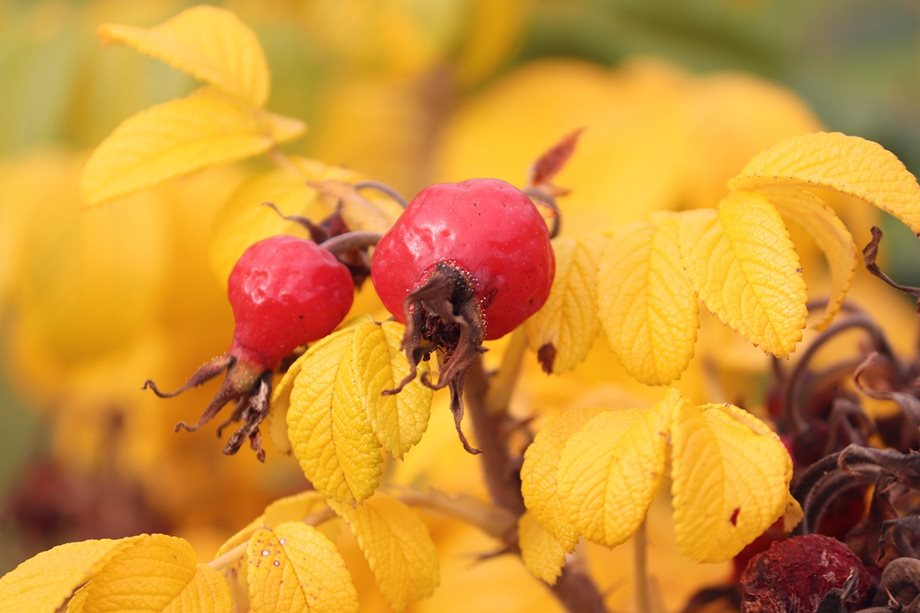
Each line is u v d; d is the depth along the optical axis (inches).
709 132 22.6
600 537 13.5
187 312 22.6
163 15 24.6
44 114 23.3
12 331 26.4
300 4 25.3
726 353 18.3
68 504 25.8
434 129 28.2
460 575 18.7
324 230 15.1
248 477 26.0
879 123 33.7
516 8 23.9
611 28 29.6
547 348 14.8
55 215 21.0
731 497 13.4
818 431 15.8
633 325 14.4
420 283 13.9
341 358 14.0
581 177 22.5
